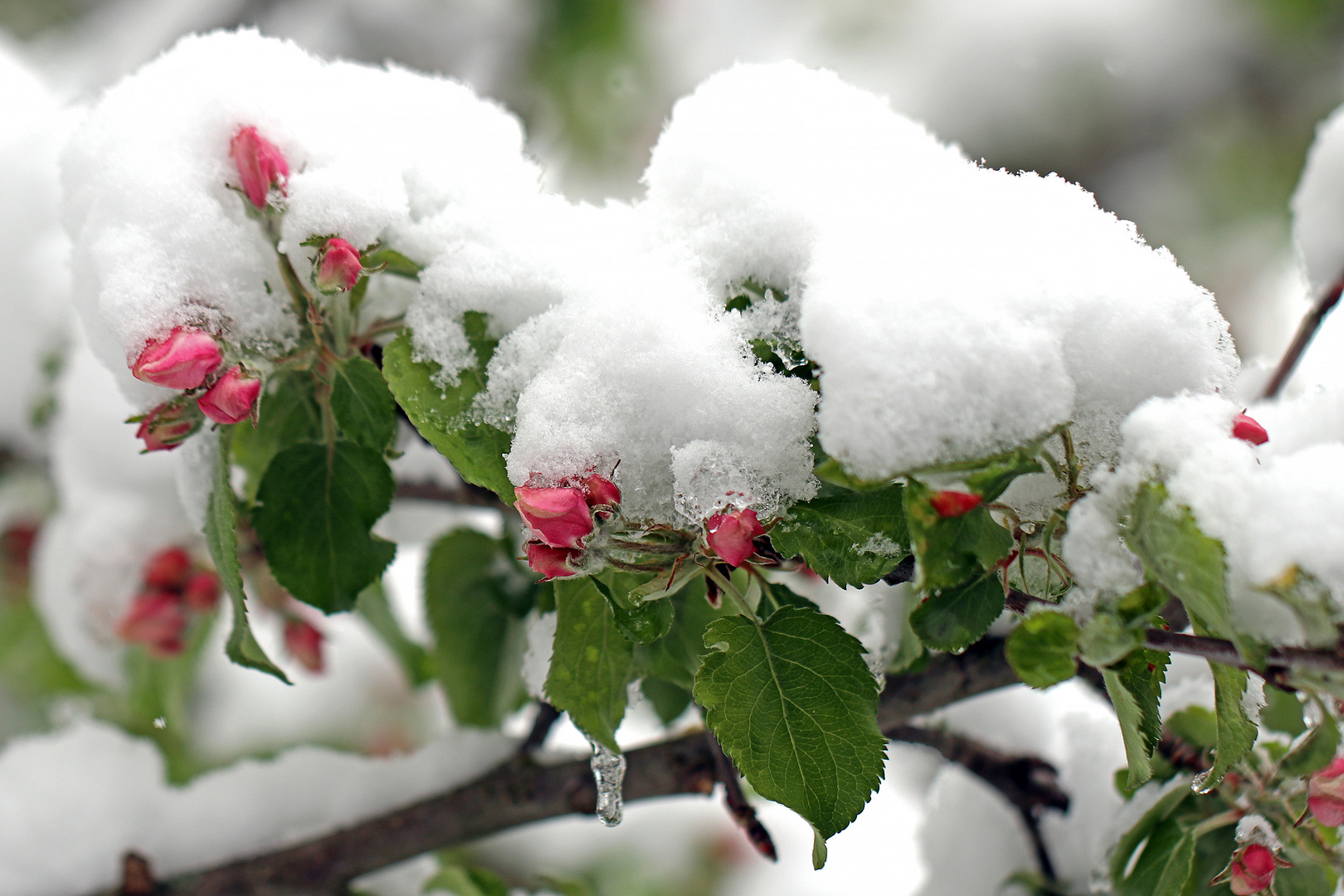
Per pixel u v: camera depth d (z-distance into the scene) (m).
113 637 0.96
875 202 0.77
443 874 0.89
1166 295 0.75
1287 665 0.72
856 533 0.75
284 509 0.80
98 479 0.94
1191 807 0.79
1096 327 0.75
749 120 0.78
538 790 0.85
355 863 0.87
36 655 1.21
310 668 0.94
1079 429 0.75
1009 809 0.89
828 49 1.92
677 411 0.76
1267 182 1.93
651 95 1.59
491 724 0.90
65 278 0.96
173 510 0.94
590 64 1.53
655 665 0.79
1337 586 0.71
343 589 0.80
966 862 0.88
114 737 0.93
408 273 0.79
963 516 0.74
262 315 0.78
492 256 0.78
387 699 1.31
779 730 0.75
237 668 1.21
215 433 0.79
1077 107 1.95
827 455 0.75
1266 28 1.91
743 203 0.77
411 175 0.79
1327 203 0.88
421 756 0.90
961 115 1.96
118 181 0.78
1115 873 0.80
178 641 0.94
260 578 0.93
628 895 1.10
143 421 0.77
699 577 0.79
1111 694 0.75
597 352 0.76
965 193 0.76
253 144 0.77
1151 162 1.98
